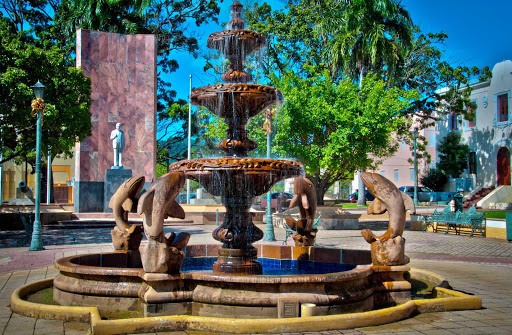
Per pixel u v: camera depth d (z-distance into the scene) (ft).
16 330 17.21
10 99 58.75
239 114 24.48
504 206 100.83
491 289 26.03
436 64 103.86
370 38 89.56
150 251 18.60
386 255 21.22
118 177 78.59
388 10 91.91
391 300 21.09
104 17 111.04
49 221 70.85
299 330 16.79
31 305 19.36
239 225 23.61
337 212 68.85
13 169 139.44
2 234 62.34
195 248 30.55
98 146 86.79
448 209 65.46
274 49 99.25
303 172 23.94
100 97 88.22
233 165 21.36
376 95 64.49
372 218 89.30
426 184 131.23
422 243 51.55
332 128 65.41
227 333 16.61
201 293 18.42
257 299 17.72
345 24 95.66
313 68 68.08
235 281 17.95
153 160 89.66
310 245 29.09
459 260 39.14
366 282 20.22
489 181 116.06
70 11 114.01
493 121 114.62
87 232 63.77
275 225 75.97
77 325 17.93
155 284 18.43
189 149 114.73
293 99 62.49
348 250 26.89
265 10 100.63
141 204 18.53
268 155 53.57
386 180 21.66
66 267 20.63
